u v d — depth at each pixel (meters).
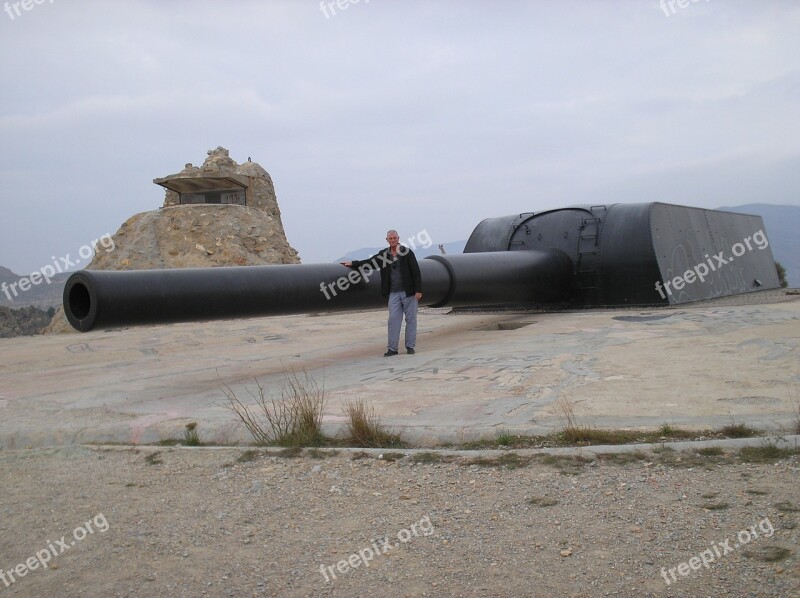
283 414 6.59
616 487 4.68
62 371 11.23
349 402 7.13
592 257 15.45
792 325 10.77
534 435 5.77
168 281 8.16
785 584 3.47
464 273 12.66
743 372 7.55
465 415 6.43
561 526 4.25
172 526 4.70
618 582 3.62
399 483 5.10
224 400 7.93
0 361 12.78
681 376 7.54
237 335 15.05
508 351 10.00
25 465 6.13
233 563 4.14
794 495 4.33
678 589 3.53
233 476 5.52
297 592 3.79
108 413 7.60
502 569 3.84
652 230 15.18
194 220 30.28
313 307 9.56
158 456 6.12
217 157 34.81
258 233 30.84
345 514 4.70
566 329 12.09
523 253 14.73
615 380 7.53
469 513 4.53
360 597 3.70
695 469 4.84
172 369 10.63
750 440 5.18
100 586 3.97
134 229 31.23
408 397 7.32
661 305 14.82
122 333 17.80
